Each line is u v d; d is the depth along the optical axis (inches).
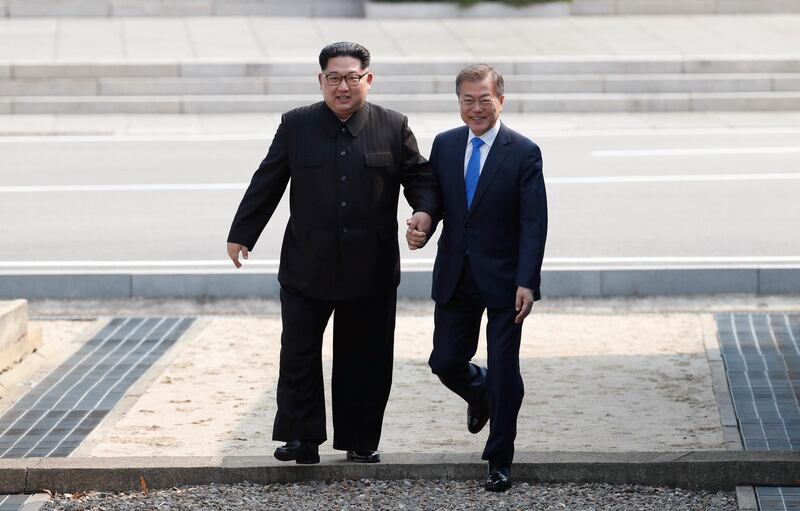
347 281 442.6
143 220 948.6
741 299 750.5
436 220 442.9
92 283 761.6
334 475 454.0
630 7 1881.2
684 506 424.8
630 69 1503.4
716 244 860.0
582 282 757.3
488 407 465.1
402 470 454.3
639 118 1409.9
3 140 1284.4
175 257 839.1
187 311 745.0
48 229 919.7
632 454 455.2
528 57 1515.7
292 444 453.7
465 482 451.8
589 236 889.5
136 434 516.4
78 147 1246.9
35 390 586.9
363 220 441.4
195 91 1462.8
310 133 443.2
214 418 537.3
